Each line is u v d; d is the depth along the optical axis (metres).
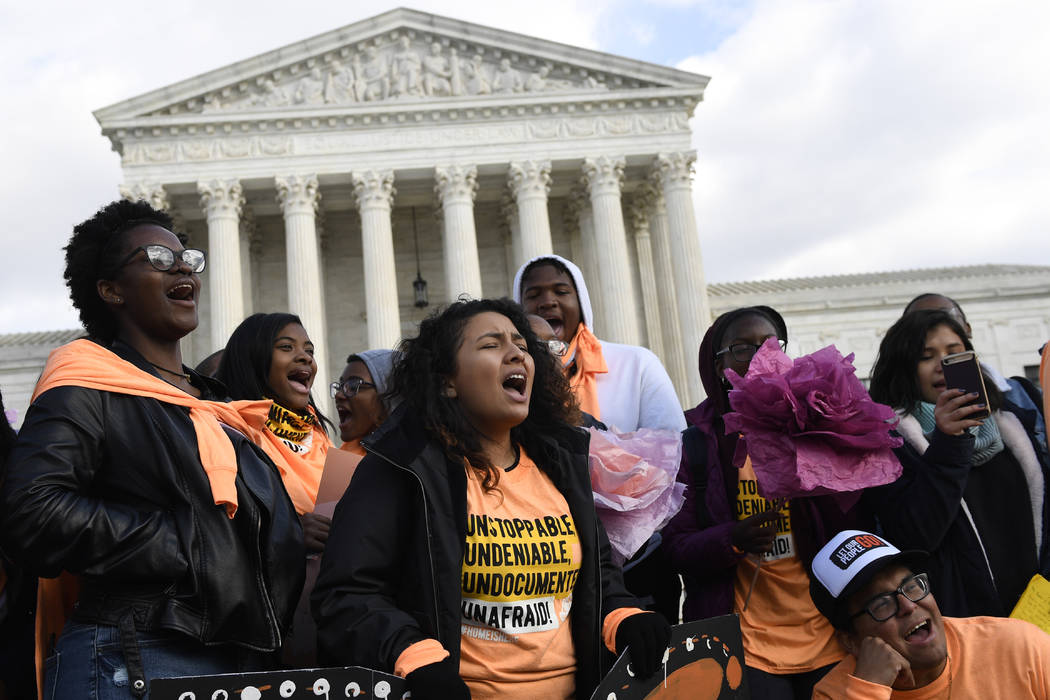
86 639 4.61
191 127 47.38
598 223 48.38
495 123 49.16
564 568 4.91
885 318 54.16
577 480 5.20
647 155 49.44
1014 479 7.25
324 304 53.31
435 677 3.97
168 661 4.61
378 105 48.34
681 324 47.25
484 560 4.75
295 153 48.03
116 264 5.45
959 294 54.50
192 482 4.86
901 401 7.76
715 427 7.32
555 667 4.82
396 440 4.89
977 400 6.58
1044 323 54.16
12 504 4.36
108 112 46.88
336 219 54.62
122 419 4.89
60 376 4.84
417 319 53.38
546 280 8.60
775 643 6.58
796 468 5.87
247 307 50.28
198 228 52.88
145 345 5.51
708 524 6.98
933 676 5.64
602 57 49.66
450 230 47.72
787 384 6.03
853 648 5.74
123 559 4.52
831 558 5.72
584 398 8.12
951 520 6.62
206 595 4.71
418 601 4.62
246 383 7.24
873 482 5.83
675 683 4.60
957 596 6.87
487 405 5.04
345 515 4.77
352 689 3.90
